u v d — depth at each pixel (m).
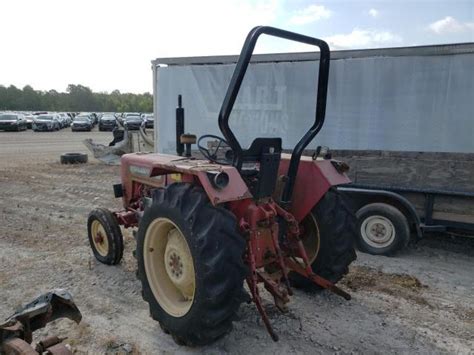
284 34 2.58
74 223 5.65
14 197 7.38
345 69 5.12
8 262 4.19
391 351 2.67
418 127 4.84
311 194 3.24
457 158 4.35
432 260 4.41
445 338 2.84
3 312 3.19
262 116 5.74
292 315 3.11
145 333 2.91
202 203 2.53
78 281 3.75
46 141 20.72
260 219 2.73
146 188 4.09
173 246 2.78
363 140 5.14
